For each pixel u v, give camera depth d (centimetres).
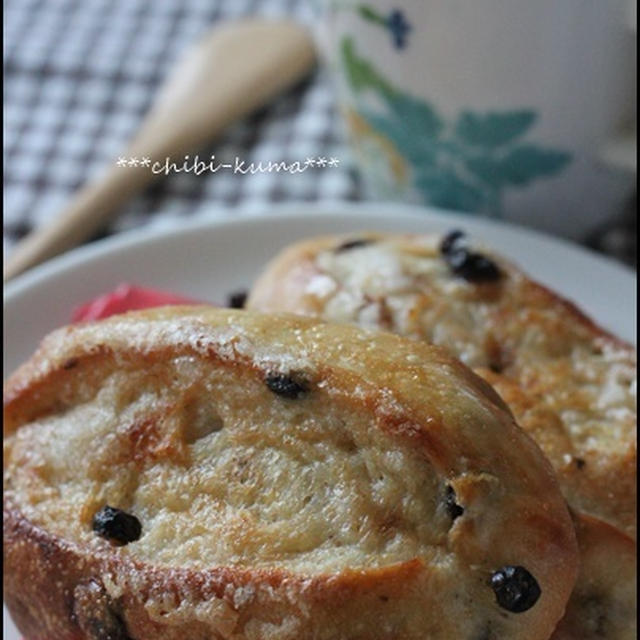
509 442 25
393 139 39
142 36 49
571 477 28
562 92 36
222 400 25
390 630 24
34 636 27
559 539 24
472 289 31
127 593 25
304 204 42
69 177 43
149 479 26
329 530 24
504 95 36
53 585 25
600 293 36
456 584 24
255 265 37
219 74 45
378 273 31
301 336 25
